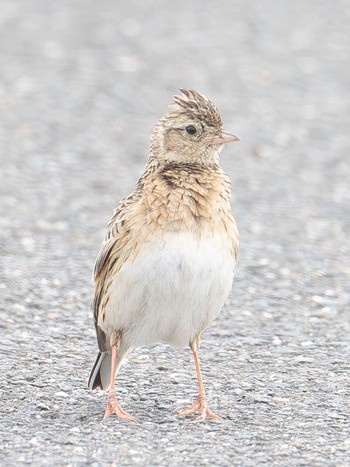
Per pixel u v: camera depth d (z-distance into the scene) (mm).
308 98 24828
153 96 24438
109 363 10539
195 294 9789
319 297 14086
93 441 9352
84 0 33625
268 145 21609
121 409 10031
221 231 9922
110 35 29422
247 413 10188
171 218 9797
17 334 12414
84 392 10688
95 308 10461
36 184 18766
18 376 11047
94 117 22922
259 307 13641
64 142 21266
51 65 26484
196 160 10367
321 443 9414
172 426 9797
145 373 11344
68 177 19250
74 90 24641
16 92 24375
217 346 12250
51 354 11789
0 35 28938
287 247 16141
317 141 21953
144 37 29406
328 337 12617
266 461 8969
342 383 11078
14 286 14055
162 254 9711
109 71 26188
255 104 24188
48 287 14109
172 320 9922
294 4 33875
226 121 22984
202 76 26109
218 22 31375
